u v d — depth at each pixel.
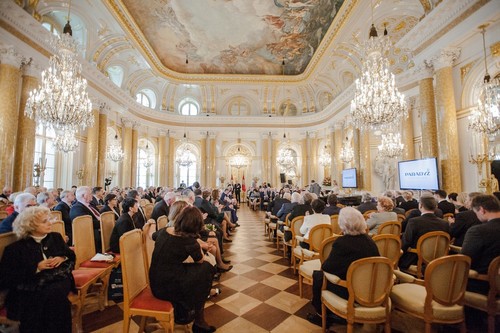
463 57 5.89
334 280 2.24
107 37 10.04
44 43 7.06
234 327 2.65
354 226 2.24
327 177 16.00
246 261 4.88
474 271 2.29
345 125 14.04
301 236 4.22
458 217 3.32
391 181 10.30
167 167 16.88
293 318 2.83
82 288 2.56
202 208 5.34
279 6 9.23
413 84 9.06
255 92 17.30
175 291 2.25
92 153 10.26
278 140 18.02
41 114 5.30
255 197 14.44
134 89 14.48
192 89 16.91
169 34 11.08
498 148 5.62
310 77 14.12
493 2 4.81
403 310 2.27
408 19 8.12
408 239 3.10
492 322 2.14
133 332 2.57
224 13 9.74
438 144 6.08
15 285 1.98
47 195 4.15
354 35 9.48
